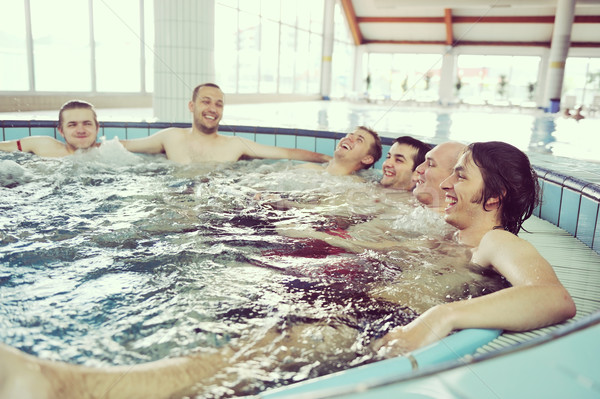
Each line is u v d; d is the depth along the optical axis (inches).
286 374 33.1
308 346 37.0
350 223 73.4
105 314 41.8
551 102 525.7
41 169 102.1
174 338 37.8
